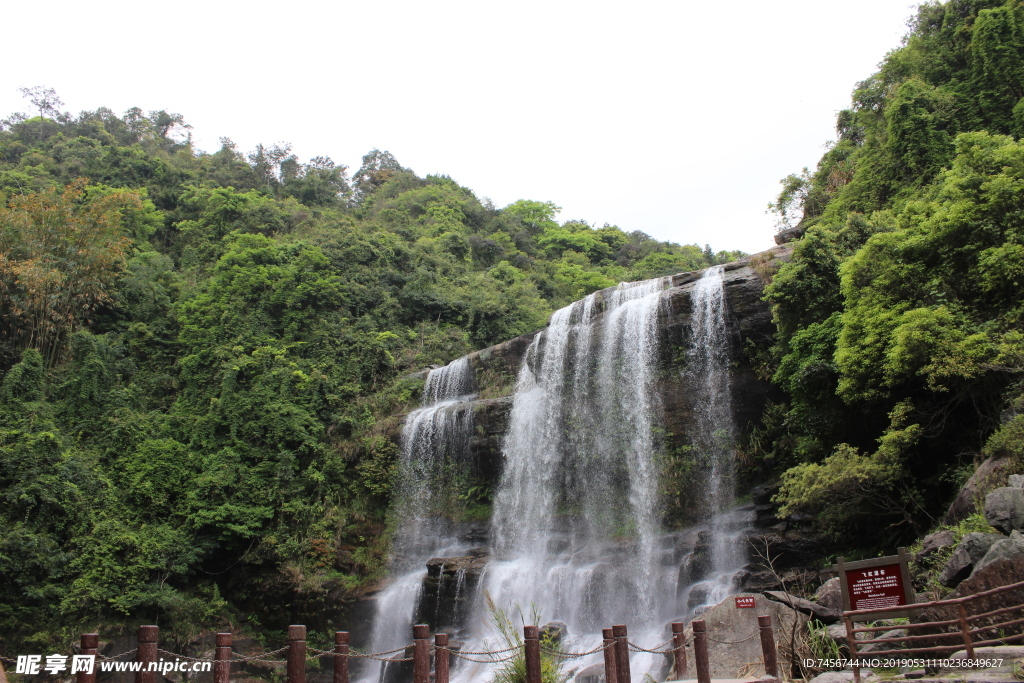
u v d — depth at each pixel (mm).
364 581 28719
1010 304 15773
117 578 25609
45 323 34750
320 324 38469
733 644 11086
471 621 24844
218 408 32844
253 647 26859
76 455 28984
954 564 10438
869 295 17531
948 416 16688
